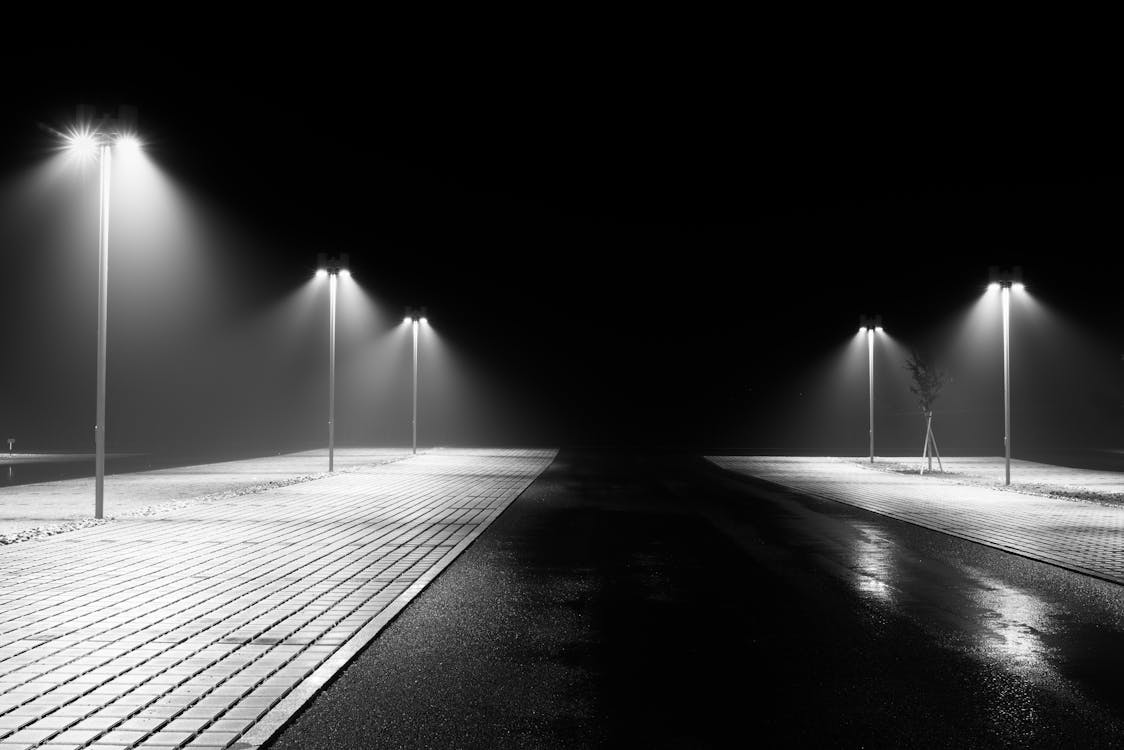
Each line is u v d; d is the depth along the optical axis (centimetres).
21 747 546
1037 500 2144
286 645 778
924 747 539
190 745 546
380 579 1088
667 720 585
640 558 1259
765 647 773
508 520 1697
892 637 809
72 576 1097
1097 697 634
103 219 1700
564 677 684
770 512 1855
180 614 898
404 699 632
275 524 1608
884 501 2108
